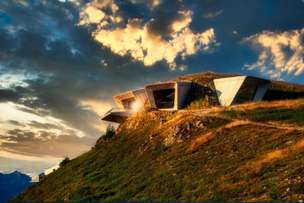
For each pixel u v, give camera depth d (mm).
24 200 95812
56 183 94062
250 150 59906
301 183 41156
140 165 76875
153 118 108125
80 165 98188
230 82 110250
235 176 50531
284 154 52250
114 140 108062
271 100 106500
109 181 75938
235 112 88312
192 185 53844
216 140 69938
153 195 57031
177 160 68375
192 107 111812
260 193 42750
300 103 87688
